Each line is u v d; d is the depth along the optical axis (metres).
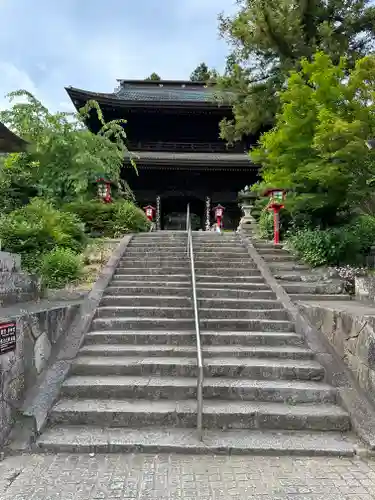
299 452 3.68
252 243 9.94
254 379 4.77
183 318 6.16
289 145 8.88
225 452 3.69
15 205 10.30
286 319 6.22
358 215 9.99
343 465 3.49
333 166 7.54
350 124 6.37
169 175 23.44
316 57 8.42
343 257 8.63
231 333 5.63
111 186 13.24
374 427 3.91
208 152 24.41
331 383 4.64
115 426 4.08
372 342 4.15
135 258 8.56
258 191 12.09
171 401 4.40
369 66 7.12
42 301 6.48
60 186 11.53
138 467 3.43
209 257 8.73
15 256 6.41
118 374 4.84
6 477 3.23
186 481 3.22
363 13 15.02
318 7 14.71
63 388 4.47
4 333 3.71
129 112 22.86
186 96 26.59
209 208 23.73
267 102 16.12
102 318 6.06
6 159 10.62
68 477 3.26
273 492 3.07
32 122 11.26
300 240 9.21
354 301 7.01
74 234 9.29
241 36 15.21
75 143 11.65
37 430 3.82
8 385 3.79
